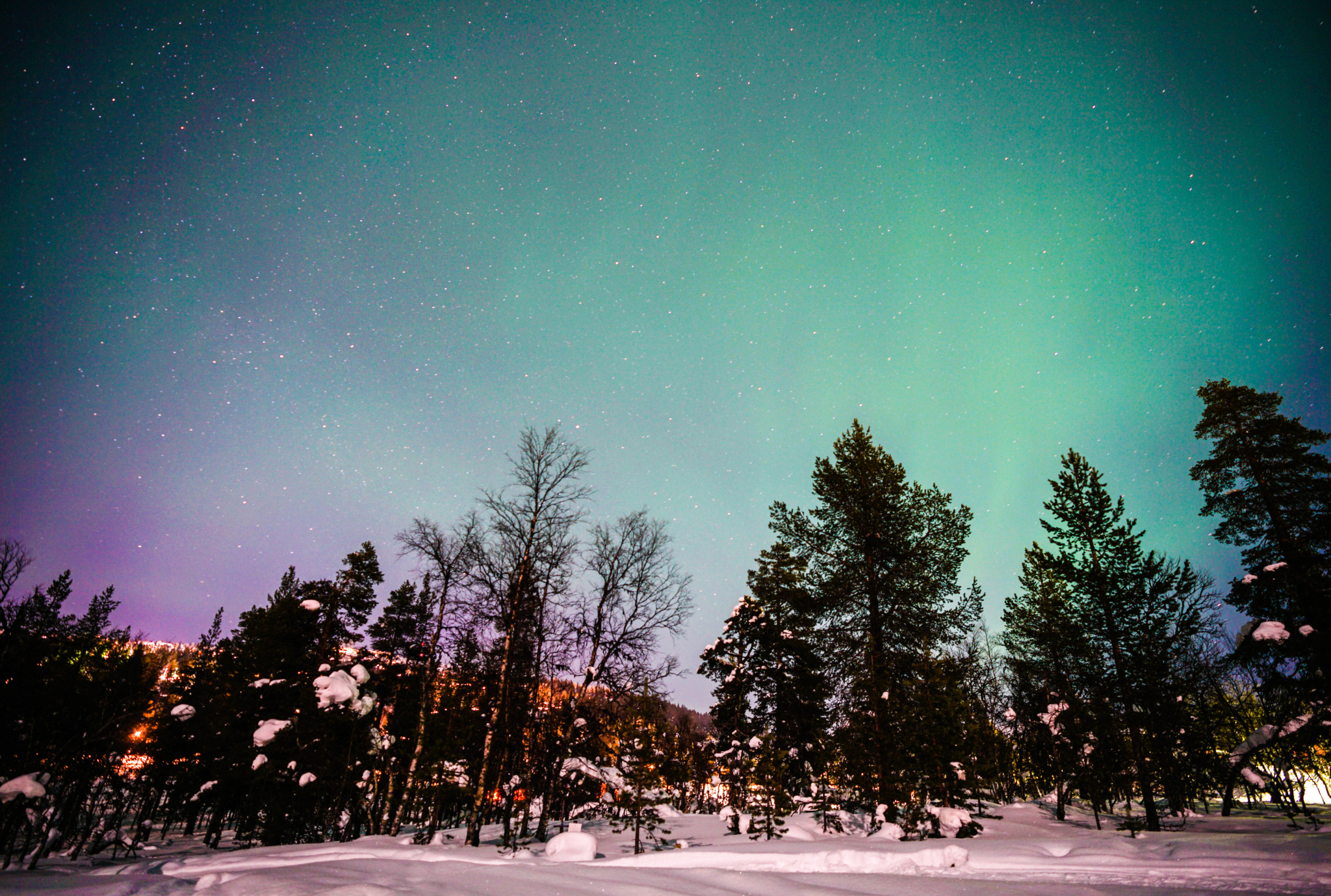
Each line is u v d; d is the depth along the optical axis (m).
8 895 10.66
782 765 19.88
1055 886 9.55
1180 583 22.75
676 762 18.19
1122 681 22.48
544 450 20.61
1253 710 26.66
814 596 25.34
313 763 23.94
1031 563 30.56
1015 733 31.41
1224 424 24.33
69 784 21.22
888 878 10.84
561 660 19.77
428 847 16.36
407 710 25.25
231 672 31.42
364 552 30.11
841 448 27.47
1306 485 22.02
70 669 22.64
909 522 25.09
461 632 19.12
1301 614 19.94
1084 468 25.62
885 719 21.52
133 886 11.42
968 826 18.05
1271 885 8.83
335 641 28.81
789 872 12.06
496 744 18.28
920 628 23.38
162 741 28.25
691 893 9.95
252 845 24.92
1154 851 11.67
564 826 21.78
